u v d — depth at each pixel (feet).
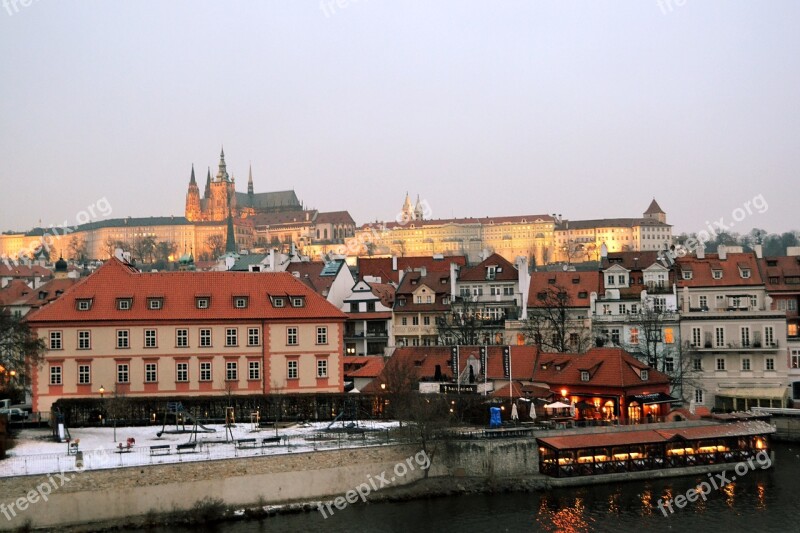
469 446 337.11
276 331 401.49
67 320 384.68
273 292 409.90
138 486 288.51
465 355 428.97
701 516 305.12
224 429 358.64
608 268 507.30
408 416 347.77
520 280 514.27
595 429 352.49
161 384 390.63
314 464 313.94
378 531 289.33
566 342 481.46
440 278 545.03
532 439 342.85
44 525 276.82
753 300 478.59
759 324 449.06
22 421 372.38
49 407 382.22
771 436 417.28
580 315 501.97
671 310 471.21
